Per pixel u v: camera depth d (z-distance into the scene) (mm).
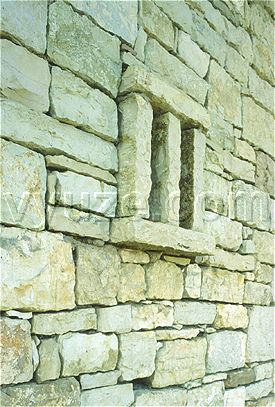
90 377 1874
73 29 1910
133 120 2059
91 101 1959
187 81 2559
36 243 1682
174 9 2504
